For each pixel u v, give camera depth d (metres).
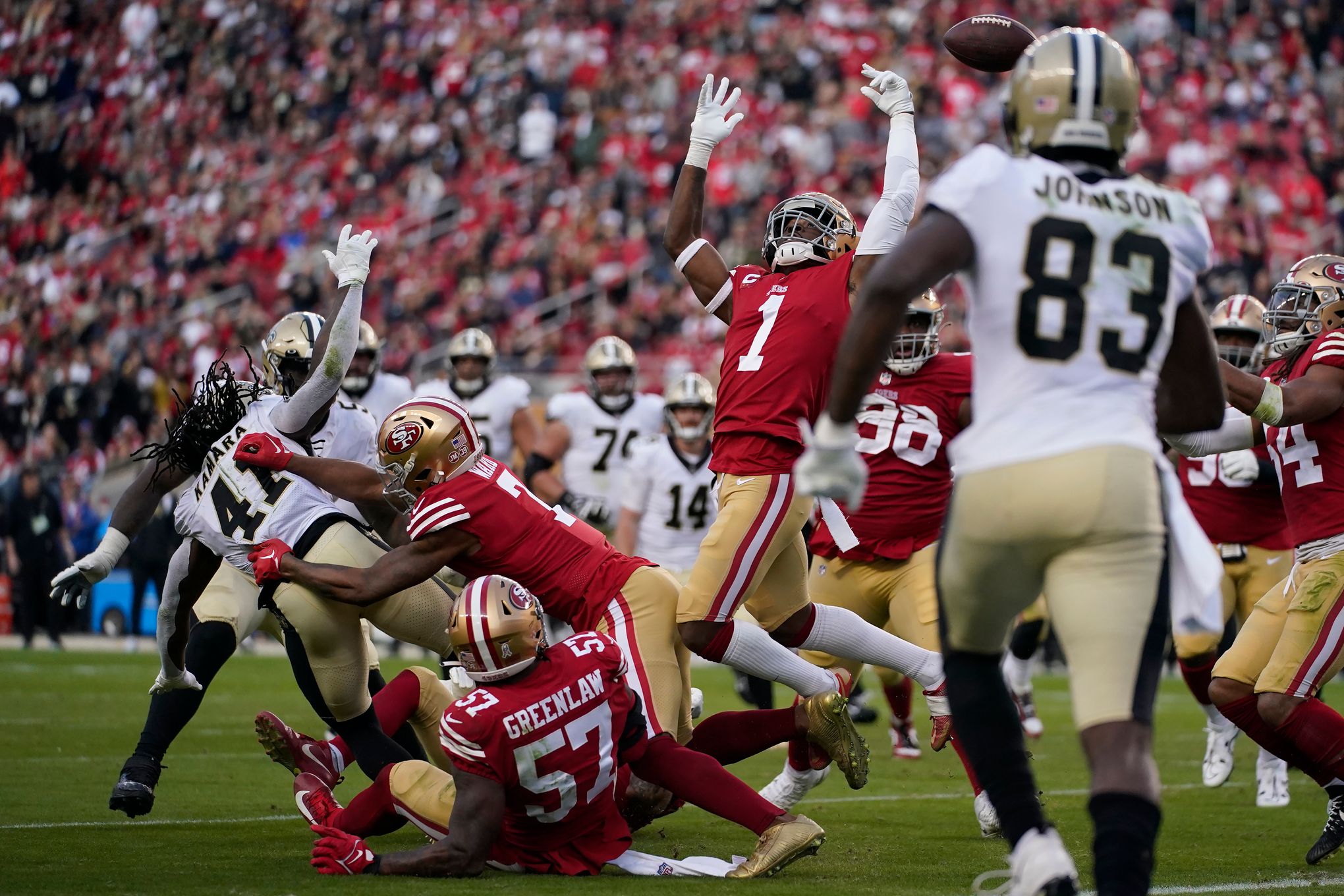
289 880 14.07
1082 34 11.11
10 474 59.28
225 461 17.86
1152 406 10.67
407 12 88.31
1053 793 22.02
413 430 15.77
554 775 14.23
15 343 70.25
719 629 16.30
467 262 72.19
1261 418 14.98
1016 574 10.66
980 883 14.05
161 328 69.19
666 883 13.98
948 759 26.56
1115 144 11.00
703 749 16.91
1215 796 22.33
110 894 13.37
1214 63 79.44
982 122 75.94
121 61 86.25
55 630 49.41
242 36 87.94
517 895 13.19
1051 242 10.44
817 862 15.66
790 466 16.45
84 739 26.86
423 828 15.02
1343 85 81.44
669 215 18.39
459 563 16.12
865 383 10.55
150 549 47.56
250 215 78.50
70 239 78.62
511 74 84.12
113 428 61.75
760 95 79.75
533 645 14.15
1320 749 16.19
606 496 35.53
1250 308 23.27
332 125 84.44
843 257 16.91
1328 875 15.25
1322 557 16.75
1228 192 70.75
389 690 17.52
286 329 19.09
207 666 18.56
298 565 15.97
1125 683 10.30
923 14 82.12
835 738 16.25
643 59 83.25
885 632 18.62
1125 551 10.27
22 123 82.56
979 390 10.71
